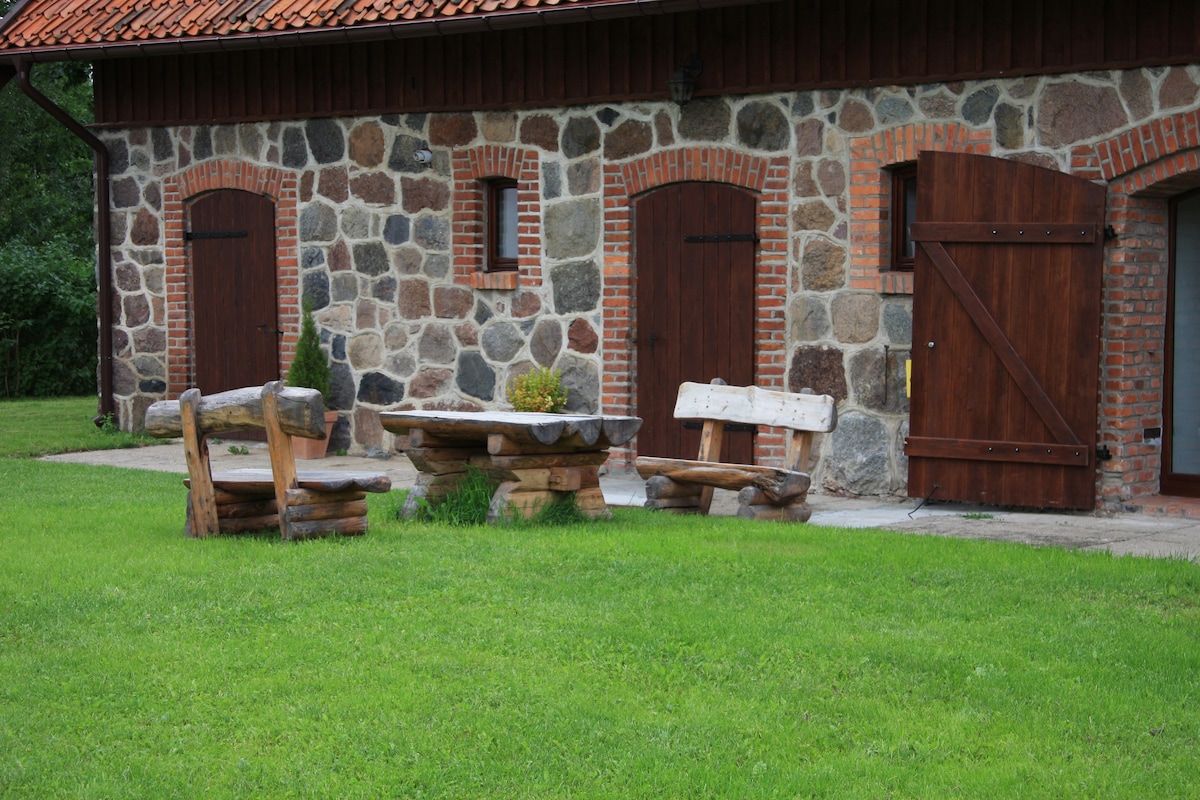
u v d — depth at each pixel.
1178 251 9.15
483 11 10.38
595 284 10.86
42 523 7.82
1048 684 4.85
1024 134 8.91
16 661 5.04
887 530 8.00
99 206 13.21
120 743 4.32
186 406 7.23
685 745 4.32
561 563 6.64
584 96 10.73
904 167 9.60
